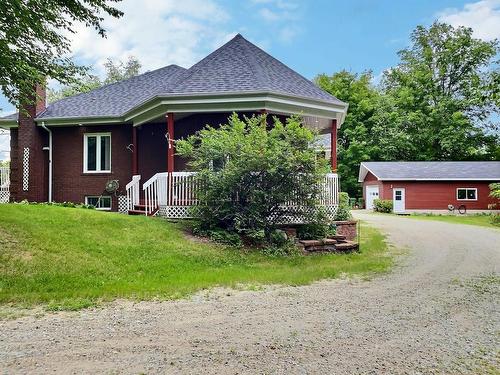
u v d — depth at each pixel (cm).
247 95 1130
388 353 392
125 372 334
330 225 1133
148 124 1506
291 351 390
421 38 4269
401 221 2166
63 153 1570
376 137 4025
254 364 356
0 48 984
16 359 359
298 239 1049
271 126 1342
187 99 1145
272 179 971
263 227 988
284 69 1398
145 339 416
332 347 404
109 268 714
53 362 353
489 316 529
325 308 551
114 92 1734
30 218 891
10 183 1597
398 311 545
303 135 968
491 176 3006
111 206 1523
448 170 3142
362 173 3541
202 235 978
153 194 1180
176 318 491
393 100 4175
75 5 1010
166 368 344
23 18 951
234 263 845
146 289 617
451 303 592
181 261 800
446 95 4109
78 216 968
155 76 1817
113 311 516
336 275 780
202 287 646
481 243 1320
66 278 646
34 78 1101
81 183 1561
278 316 507
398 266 899
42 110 1619
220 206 974
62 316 493
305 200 1005
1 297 554
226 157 992
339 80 4272
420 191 3064
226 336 429
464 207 3027
